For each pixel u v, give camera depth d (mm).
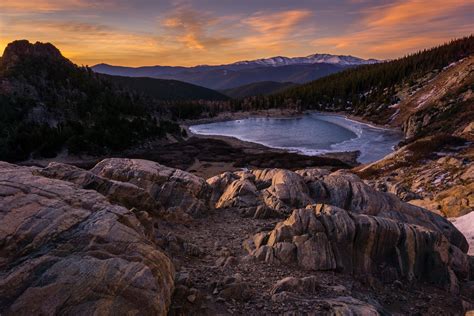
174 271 10938
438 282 14273
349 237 14516
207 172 68062
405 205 21531
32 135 85375
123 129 100625
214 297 10875
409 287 13773
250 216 21359
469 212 26172
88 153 86938
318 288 12008
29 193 10438
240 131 141250
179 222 19391
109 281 8031
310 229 14953
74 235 9211
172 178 22734
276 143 105500
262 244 15516
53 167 17078
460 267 15188
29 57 141750
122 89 168625
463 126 61406
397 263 14539
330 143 101562
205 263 14133
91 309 7406
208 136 128750
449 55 185625
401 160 48531
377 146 91250
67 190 11367
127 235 9992
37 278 7723
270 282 12352
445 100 97250
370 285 13320
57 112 115688
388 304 12438
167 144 108312
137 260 9273
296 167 68938
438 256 14867
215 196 26203
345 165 69500
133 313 7840
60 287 7594
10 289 7402
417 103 136125
